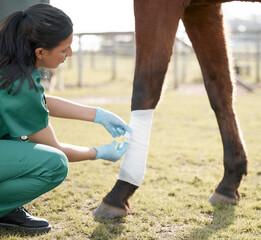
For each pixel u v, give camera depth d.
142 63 1.92
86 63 27.42
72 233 1.89
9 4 2.91
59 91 10.61
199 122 5.84
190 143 4.30
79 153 1.88
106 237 1.84
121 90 11.38
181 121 5.96
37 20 1.61
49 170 1.70
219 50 2.19
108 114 2.02
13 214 1.90
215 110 2.29
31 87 1.62
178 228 1.98
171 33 1.89
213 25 2.14
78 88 11.86
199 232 1.92
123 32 11.84
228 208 2.22
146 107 1.96
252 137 4.64
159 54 1.89
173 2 1.85
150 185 2.71
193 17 2.14
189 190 2.61
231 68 2.27
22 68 1.62
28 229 1.90
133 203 2.31
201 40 2.20
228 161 2.29
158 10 1.85
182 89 11.94
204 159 3.52
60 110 1.98
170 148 4.02
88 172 3.03
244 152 2.30
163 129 5.26
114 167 3.19
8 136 1.83
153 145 4.16
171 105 7.94
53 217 2.10
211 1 1.97
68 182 2.75
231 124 2.27
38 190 1.71
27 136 1.82
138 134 1.97
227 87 2.25
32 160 1.67
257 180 2.85
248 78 15.73
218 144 4.26
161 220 2.07
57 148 1.82
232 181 2.30
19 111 1.65
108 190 2.56
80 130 4.97
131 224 2.01
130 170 1.99
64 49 1.72
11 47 1.63
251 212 2.17
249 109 7.31
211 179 2.84
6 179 1.67
